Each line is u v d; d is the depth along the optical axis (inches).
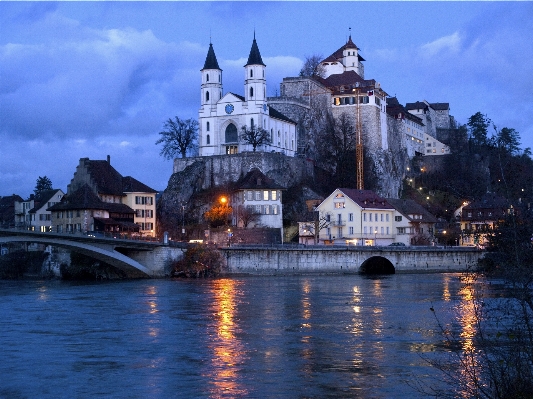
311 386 1792.6
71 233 4975.4
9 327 2684.5
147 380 1861.5
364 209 6914.4
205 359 2096.5
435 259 6092.5
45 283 5014.8
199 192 7711.6
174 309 3203.7
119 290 4207.7
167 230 6998.0
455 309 3075.8
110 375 1910.7
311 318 2881.4
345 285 4505.4
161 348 2261.3
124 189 6697.8
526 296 1327.5
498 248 1364.4
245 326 2687.0
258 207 6998.0
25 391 1770.4
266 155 7711.6
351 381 1833.2
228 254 5536.4
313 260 5743.1
